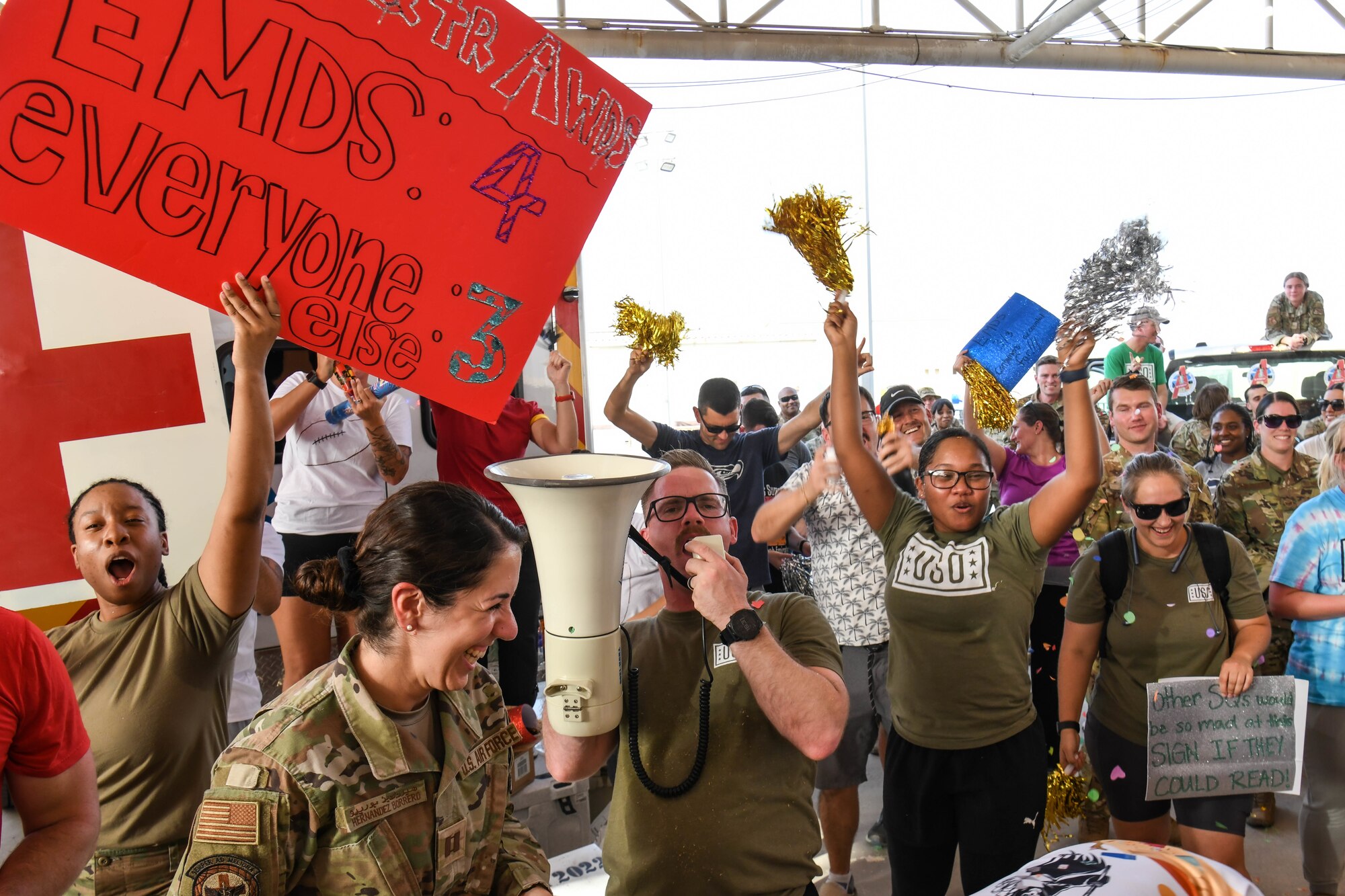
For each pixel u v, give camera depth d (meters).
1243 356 8.52
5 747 1.47
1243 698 2.76
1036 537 2.53
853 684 3.44
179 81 1.53
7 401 2.67
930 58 7.58
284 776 1.28
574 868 2.77
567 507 1.33
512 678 4.03
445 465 4.12
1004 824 2.54
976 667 2.56
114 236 1.53
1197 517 3.86
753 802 1.75
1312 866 3.12
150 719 1.92
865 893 3.35
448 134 1.69
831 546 3.55
